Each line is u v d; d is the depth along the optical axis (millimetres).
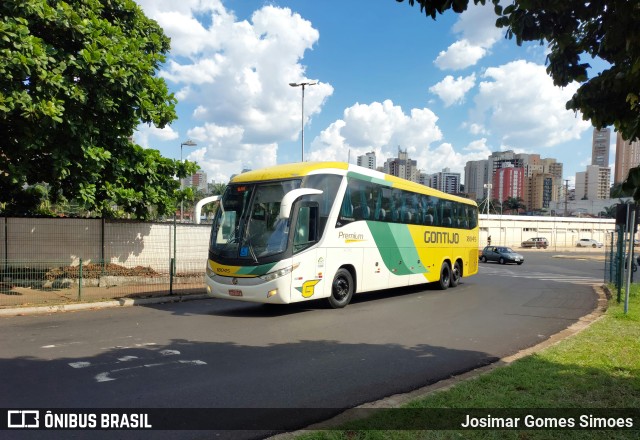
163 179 17656
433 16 4031
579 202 112938
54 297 13266
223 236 11633
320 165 12094
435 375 6566
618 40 4301
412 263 15938
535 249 72500
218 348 7961
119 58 12930
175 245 17766
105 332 9242
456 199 19625
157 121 14969
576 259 48344
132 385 5926
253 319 10883
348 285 12930
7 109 10906
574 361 6875
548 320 11258
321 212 11922
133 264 17594
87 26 12859
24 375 6293
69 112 12703
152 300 13562
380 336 9102
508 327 10312
